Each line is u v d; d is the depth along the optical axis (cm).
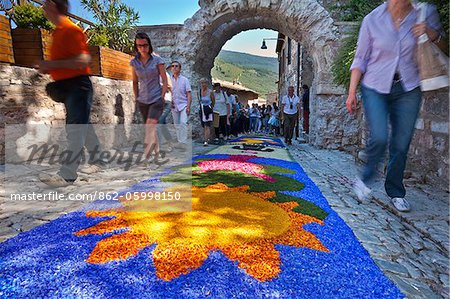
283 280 182
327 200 360
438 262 222
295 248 222
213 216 277
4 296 164
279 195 355
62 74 381
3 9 584
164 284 174
